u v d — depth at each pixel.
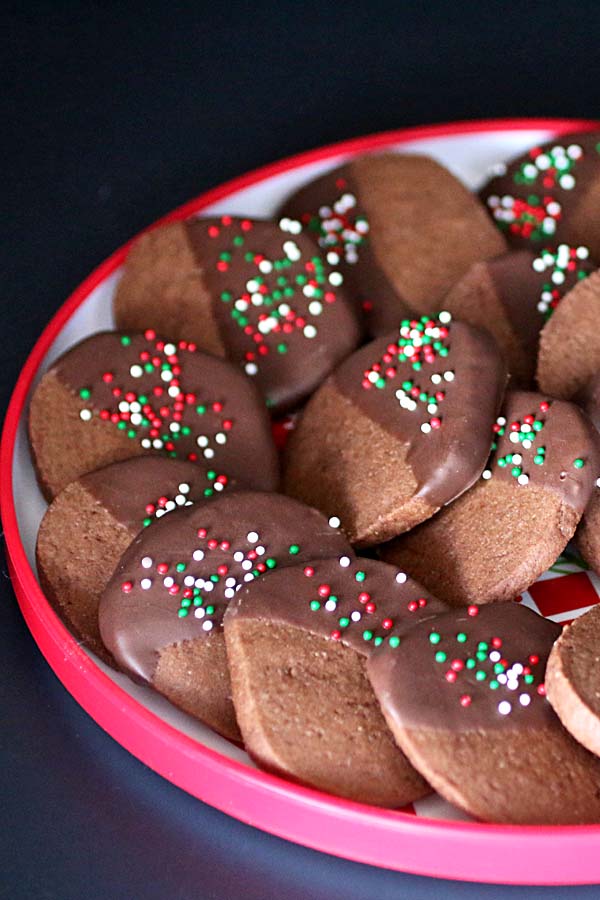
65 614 0.41
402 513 0.41
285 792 0.36
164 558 0.40
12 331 0.49
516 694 0.38
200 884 0.38
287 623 0.39
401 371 0.43
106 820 0.39
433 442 0.41
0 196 0.53
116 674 0.40
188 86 0.57
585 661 0.37
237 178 0.52
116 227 0.52
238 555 0.40
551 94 0.56
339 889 0.38
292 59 0.58
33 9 0.60
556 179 0.49
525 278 0.46
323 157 0.51
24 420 0.45
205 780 0.38
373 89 0.57
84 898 0.37
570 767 0.37
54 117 0.56
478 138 0.52
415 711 0.37
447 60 0.58
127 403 0.44
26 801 0.39
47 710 0.41
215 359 0.45
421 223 0.49
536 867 0.36
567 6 0.60
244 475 0.43
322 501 0.43
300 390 0.46
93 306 0.48
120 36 0.59
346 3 0.60
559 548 0.41
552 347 0.44
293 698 0.38
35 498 0.44
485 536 0.41
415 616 0.39
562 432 0.41
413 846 0.36
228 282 0.47
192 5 0.60
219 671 0.39
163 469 0.42
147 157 0.55
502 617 0.39
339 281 0.47
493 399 0.42
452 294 0.46
